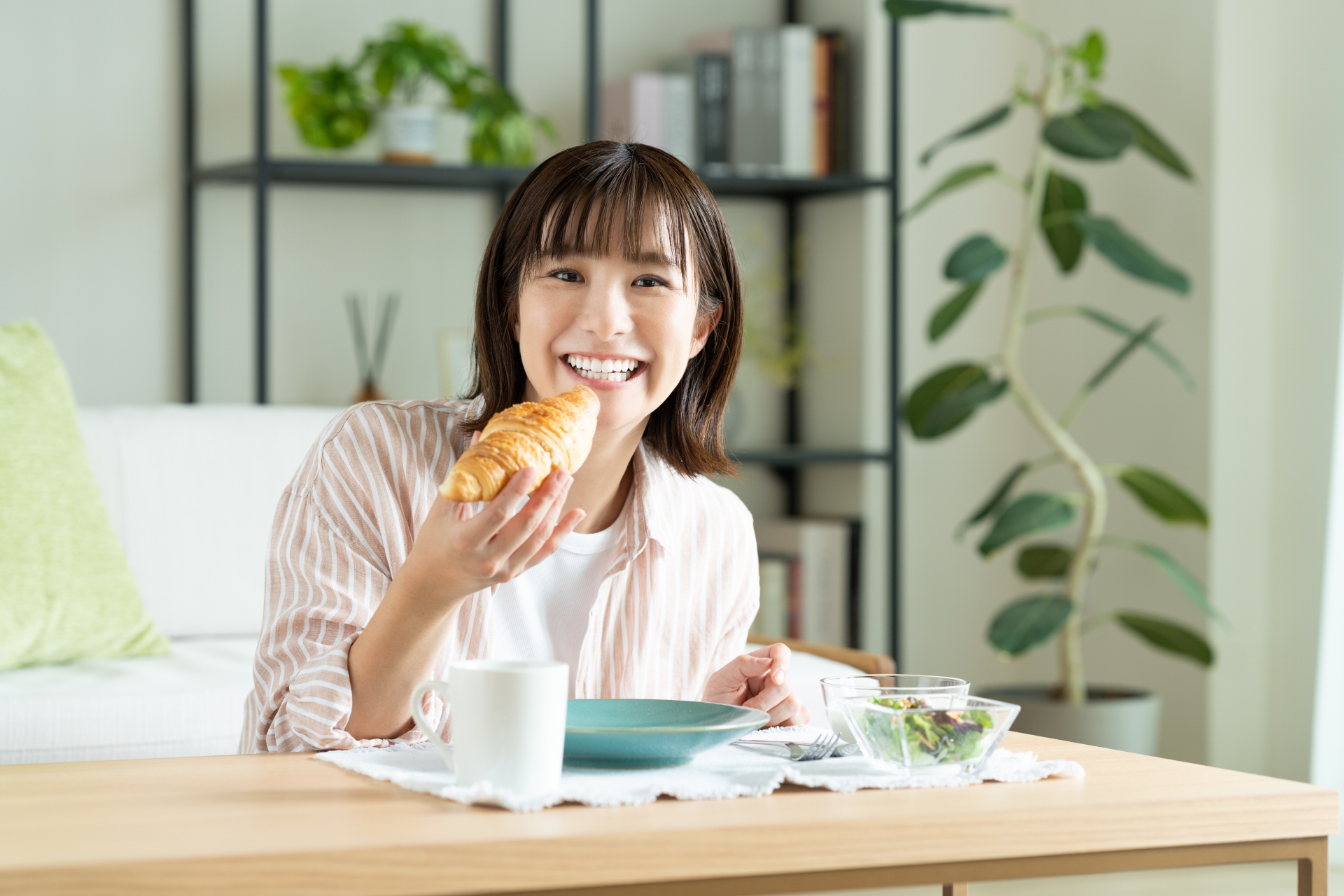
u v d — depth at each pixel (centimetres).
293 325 322
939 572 357
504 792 82
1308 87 299
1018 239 362
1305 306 299
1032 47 360
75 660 214
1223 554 306
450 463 125
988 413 362
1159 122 319
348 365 327
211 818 78
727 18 358
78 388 304
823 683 102
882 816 80
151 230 309
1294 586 301
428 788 85
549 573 127
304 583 116
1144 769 96
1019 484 362
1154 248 320
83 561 218
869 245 344
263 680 114
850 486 350
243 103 316
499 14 335
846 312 350
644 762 94
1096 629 339
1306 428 299
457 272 336
